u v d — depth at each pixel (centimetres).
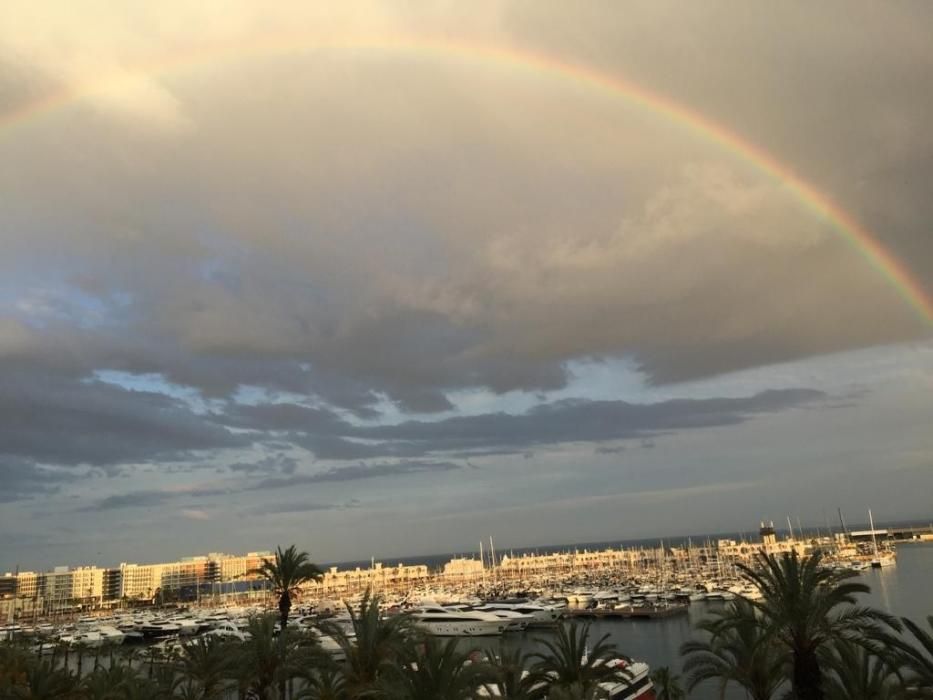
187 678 4681
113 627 13975
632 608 14188
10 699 4138
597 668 3466
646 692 5341
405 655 3009
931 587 14938
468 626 11662
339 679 3575
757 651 3288
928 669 2291
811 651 2781
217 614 16738
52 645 10531
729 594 15312
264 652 3712
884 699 2562
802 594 2755
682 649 3725
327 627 3750
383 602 17175
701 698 6184
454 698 2511
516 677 3278
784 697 3123
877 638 2586
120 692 4059
